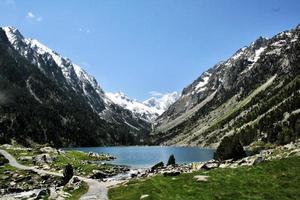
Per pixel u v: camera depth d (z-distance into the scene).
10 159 119.81
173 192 43.25
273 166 47.22
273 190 40.16
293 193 38.84
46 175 93.44
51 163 114.88
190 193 42.06
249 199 38.31
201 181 45.81
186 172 55.19
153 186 47.00
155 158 197.25
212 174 48.59
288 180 42.34
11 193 79.56
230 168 50.78
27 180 90.62
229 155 74.69
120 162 164.88
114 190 55.69
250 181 43.53
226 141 82.50
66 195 56.41
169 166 81.31
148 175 68.88
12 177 91.56
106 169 112.56
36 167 107.44
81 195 54.28
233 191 41.00
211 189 42.50
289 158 49.53
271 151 62.75
